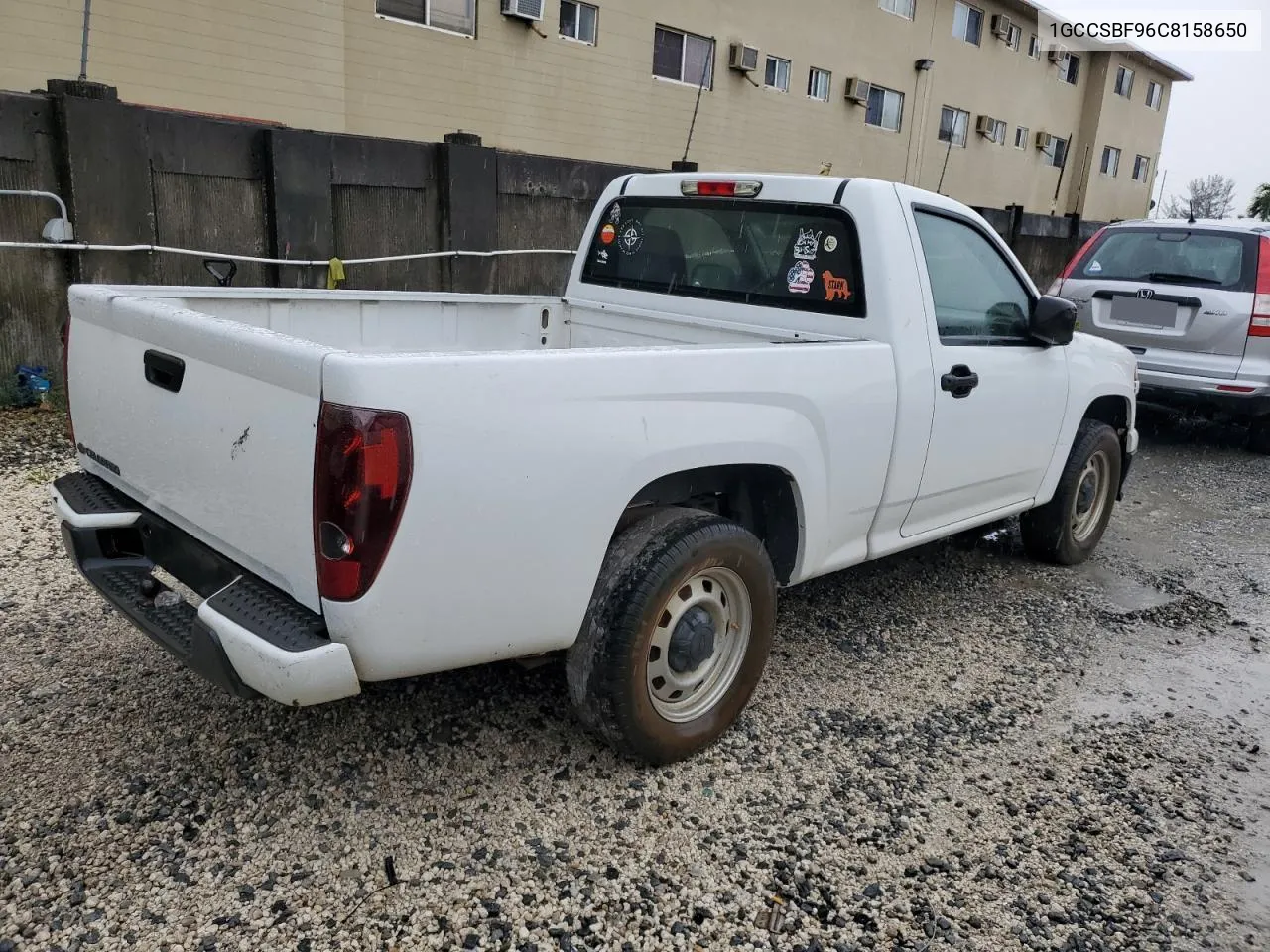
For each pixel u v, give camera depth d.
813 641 4.18
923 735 3.47
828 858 2.77
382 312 4.09
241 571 2.61
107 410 3.06
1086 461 5.08
